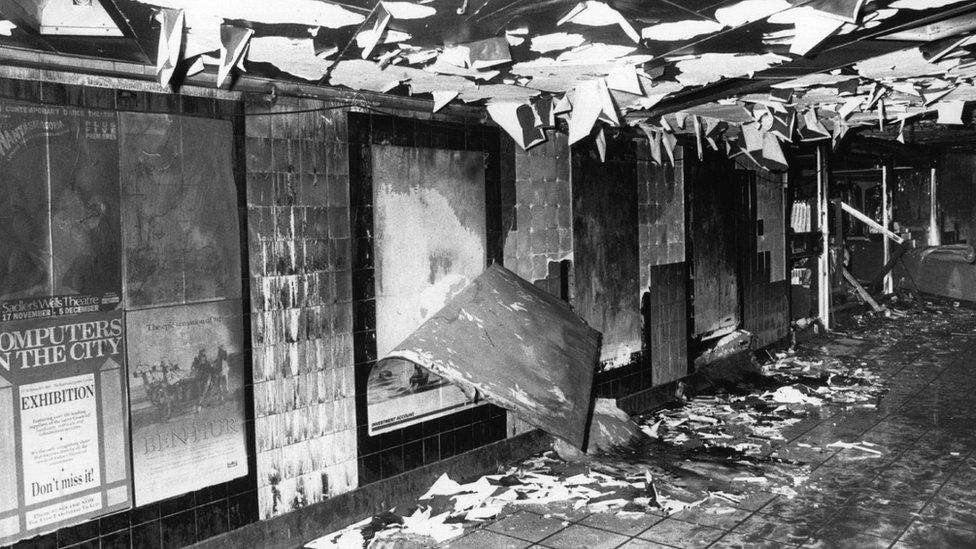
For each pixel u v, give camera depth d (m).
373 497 5.12
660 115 6.47
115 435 3.76
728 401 8.10
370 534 4.79
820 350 10.83
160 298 3.94
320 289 4.76
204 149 4.12
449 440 5.70
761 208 10.12
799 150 11.88
